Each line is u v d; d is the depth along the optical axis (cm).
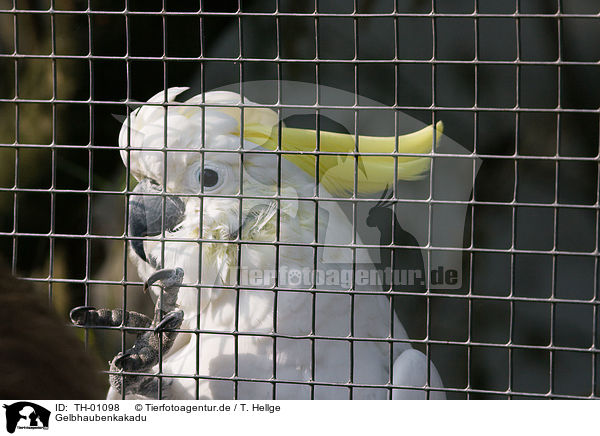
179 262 334
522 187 651
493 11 625
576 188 645
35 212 569
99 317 274
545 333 656
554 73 627
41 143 557
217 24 585
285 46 604
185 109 329
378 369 349
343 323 336
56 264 564
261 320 328
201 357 332
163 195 237
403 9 628
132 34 557
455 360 657
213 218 327
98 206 567
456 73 634
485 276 661
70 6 536
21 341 102
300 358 329
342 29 620
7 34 540
